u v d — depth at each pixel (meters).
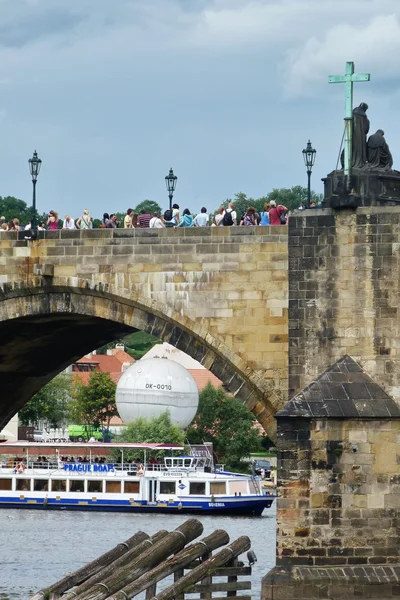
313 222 102.00
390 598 97.56
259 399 110.62
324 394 99.94
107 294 114.25
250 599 101.12
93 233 114.50
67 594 95.81
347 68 102.69
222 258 110.69
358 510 99.06
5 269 117.25
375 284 101.19
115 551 103.50
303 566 98.69
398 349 100.81
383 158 102.81
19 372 144.50
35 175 117.75
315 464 99.19
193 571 98.44
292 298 102.25
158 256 112.38
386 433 99.44
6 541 168.75
